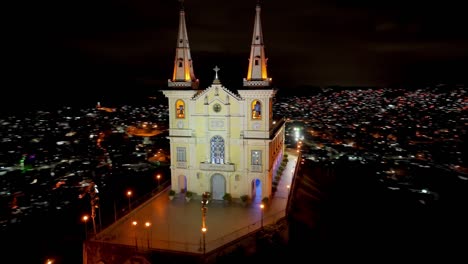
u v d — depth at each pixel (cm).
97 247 4194
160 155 10381
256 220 4803
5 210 6575
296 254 4728
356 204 6838
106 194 7200
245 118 5269
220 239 4247
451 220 6212
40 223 5994
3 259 4959
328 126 15188
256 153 5319
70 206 6688
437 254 5131
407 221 6138
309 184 7300
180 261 3938
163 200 5559
